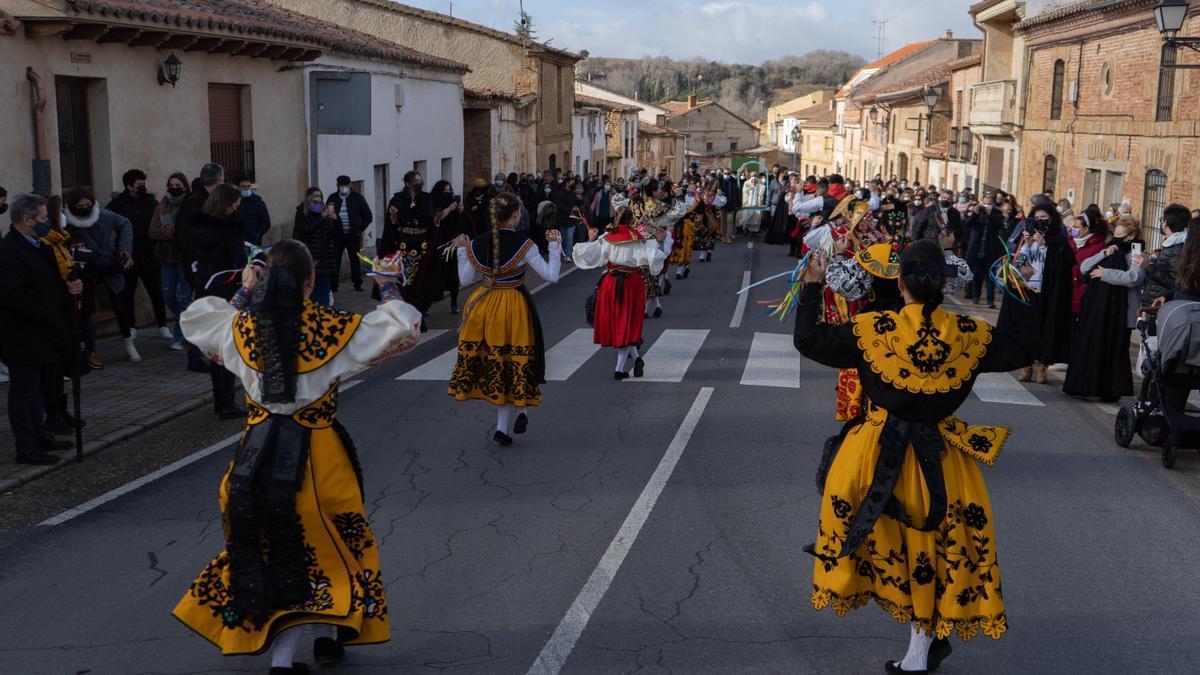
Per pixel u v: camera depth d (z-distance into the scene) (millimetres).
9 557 6098
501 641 5039
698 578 5812
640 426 9180
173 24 13773
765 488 7426
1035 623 5340
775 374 11484
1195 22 20062
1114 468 8188
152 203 12562
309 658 4871
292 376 4289
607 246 10953
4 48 11609
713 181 28125
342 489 4438
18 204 7562
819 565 4551
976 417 9859
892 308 7117
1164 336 8125
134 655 4883
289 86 18047
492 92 30688
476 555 6145
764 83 169875
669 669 4770
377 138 21859
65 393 9219
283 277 4355
